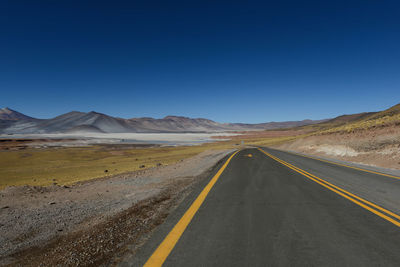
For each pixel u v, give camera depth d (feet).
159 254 9.23
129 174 34.71
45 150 239.50
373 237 10.98
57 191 22.02
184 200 18.10
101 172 58.49
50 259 9.00
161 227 12.18
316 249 9.71
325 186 24.17
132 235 11.12
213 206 16.39
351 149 65.87
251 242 10.41
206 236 11.06
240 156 69.77
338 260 8.78
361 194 20.42
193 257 9.00
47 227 12.38
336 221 13.28
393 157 48.52
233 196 19.54
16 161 141.18
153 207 16.03
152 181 27.17
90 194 20.30
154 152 187.73
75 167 91.50
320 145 89.10
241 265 8.39
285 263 8.54
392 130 63.26
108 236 10.97
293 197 19.29
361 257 9.02
